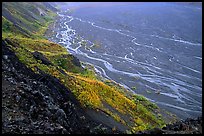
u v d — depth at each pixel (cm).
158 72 7700
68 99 3781
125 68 7906
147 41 10419
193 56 8838
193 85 6969
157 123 4791
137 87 6738
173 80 7212
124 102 4909
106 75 7356
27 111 2528
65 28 12494
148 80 7162
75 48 9625
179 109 5828
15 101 2581
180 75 7519
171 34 11181
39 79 3862
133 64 8225
